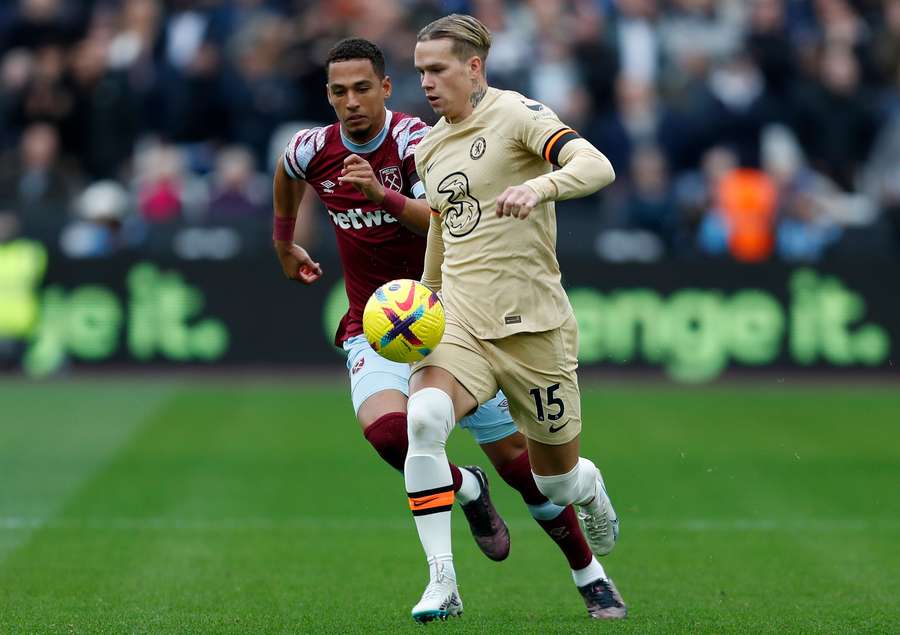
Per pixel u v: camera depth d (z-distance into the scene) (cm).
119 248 5619
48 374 5512
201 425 4381
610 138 6072
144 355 5531
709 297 5509
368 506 3188
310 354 5547
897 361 5509
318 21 6150
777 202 5891
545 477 2053
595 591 2139
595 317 5525
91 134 6238
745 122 6141
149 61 6309
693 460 3806
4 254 5516
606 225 5881
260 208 5847
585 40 6312
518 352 1986
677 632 1989
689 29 6569
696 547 2786
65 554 2650
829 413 4703
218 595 2297
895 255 5838
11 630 2000
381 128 2216
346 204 2255
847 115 6269
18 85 6278
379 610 2173
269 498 3275
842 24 6475
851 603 2255
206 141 6222
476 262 1986
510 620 2091
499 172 1967
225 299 5534
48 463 3719
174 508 3144
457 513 3192
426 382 1969
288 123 6094
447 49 1964
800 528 2981
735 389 5297
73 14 6625
